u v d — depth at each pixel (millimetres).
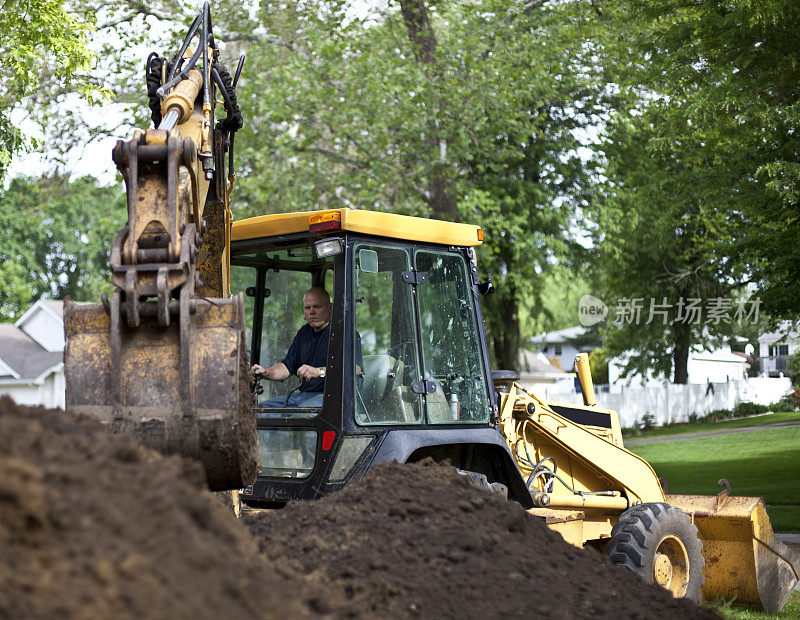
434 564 3320
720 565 8047
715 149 14258
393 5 19922
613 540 6613
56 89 17547
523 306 24734
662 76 13906
